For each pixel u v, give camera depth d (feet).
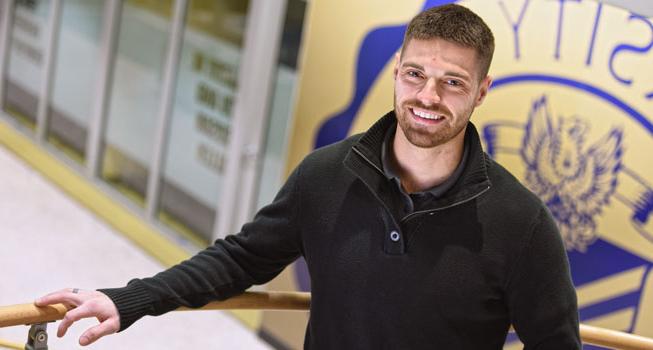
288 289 18.04
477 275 7.16
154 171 23.00
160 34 22.61
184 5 21.72
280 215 7.74
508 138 14.66
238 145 20.36
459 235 7.16
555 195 14.34
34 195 24.00
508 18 14.38
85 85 25.23
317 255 7.56
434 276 7.19
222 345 18.79
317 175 7.58
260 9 19.48
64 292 7.54
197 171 22.00
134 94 23.66
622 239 13.75
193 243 22.30
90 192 24.53
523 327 7.30
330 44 16.74
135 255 21.97
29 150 26.48
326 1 16.71
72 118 25.86
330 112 16.87
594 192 13.93
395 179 7.18
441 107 6.96
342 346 7.58
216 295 7.81
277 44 19.42
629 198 13.57
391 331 7.36
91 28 24.75
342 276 7.44
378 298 7.33
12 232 21.88
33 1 26.84
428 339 7.33
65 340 17.63
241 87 20.15
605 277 14.08
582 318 14.43
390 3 15.67
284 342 18.45
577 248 14.32
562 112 14.05
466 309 7.23
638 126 13.28
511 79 14.49
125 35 23.75
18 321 7.32
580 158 13.98
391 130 7.44
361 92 16.30
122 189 24.27
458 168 7.23
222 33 20.83
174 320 19.30
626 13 13.17
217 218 21.34
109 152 24.63
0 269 20.13
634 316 13.83
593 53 13.60
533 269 7.14
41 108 26.61
